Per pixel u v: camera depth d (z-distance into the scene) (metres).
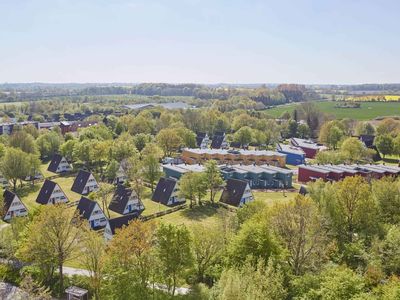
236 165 138.00
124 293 44.06
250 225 52.59
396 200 70.06
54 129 187.88
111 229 74.75
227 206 101.19
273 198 110.31
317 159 143.12
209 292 45.84
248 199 103.69
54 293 56.66
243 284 38.84
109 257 47.81
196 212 96.69
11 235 63.75
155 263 47.22
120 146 135.88
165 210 97.00
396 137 167.00
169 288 48.00
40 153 154.38
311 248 53.00
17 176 115.12
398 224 64.94
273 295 40.38
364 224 64.69
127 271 45.38
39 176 130.62
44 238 55.56
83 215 86.06
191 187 98.38
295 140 193.50
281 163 150.50
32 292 45.31
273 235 52.56
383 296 38.91
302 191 101.00
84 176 115.88
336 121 193.25
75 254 60.53
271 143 198.50
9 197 91.88
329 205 65.56
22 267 61.97
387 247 54.25
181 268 47.75
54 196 103.62
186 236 47.97
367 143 181.38
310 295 40.44
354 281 39.56
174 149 168.00
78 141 150.50
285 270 48.94
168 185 106.12
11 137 146.00
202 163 144.12
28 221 64.38
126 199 97.75
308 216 55.19
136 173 110.75
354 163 145.38
